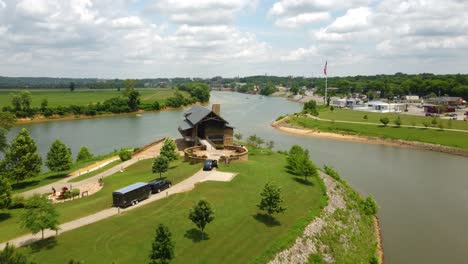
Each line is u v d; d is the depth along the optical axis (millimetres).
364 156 105062
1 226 42844
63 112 189375
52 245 34844
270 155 82312
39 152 101875
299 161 62625
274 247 37281
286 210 47219
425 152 113250
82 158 88312
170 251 29906
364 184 74312
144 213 42938
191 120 94938
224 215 43344
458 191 70062
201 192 50406
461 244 47812
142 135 131000
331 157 102562
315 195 54688
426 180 77938
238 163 68000
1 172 61375
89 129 147500
